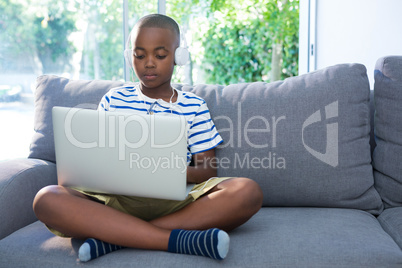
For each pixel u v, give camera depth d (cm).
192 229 126
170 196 119
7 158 241
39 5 257
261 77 588
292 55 580
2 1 240
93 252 114
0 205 131
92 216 119
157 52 149
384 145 155
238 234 126
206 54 584
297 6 568
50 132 167
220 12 570
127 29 304
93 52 286
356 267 108
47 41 262
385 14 299
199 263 111
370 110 168
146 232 118
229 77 589
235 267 109
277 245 115
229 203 125
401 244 123
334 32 327
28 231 131
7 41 242
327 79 155
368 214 146
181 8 563
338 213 141
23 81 250
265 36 579
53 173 159
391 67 157
